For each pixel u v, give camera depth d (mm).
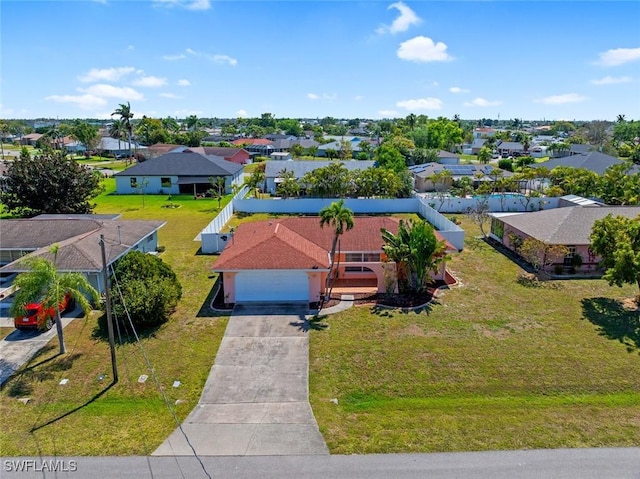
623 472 13680
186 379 18875
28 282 19812
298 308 25547
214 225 40219
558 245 30578
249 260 25922
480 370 19312
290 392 17953
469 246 37938
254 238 29234
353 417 16453
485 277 30484
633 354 20469
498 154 123812
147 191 64125
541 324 23453
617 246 24234
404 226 27922
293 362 20094
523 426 15852
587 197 51250
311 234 31172
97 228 32562
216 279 30297
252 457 14414
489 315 24547
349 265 29453
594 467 13883
